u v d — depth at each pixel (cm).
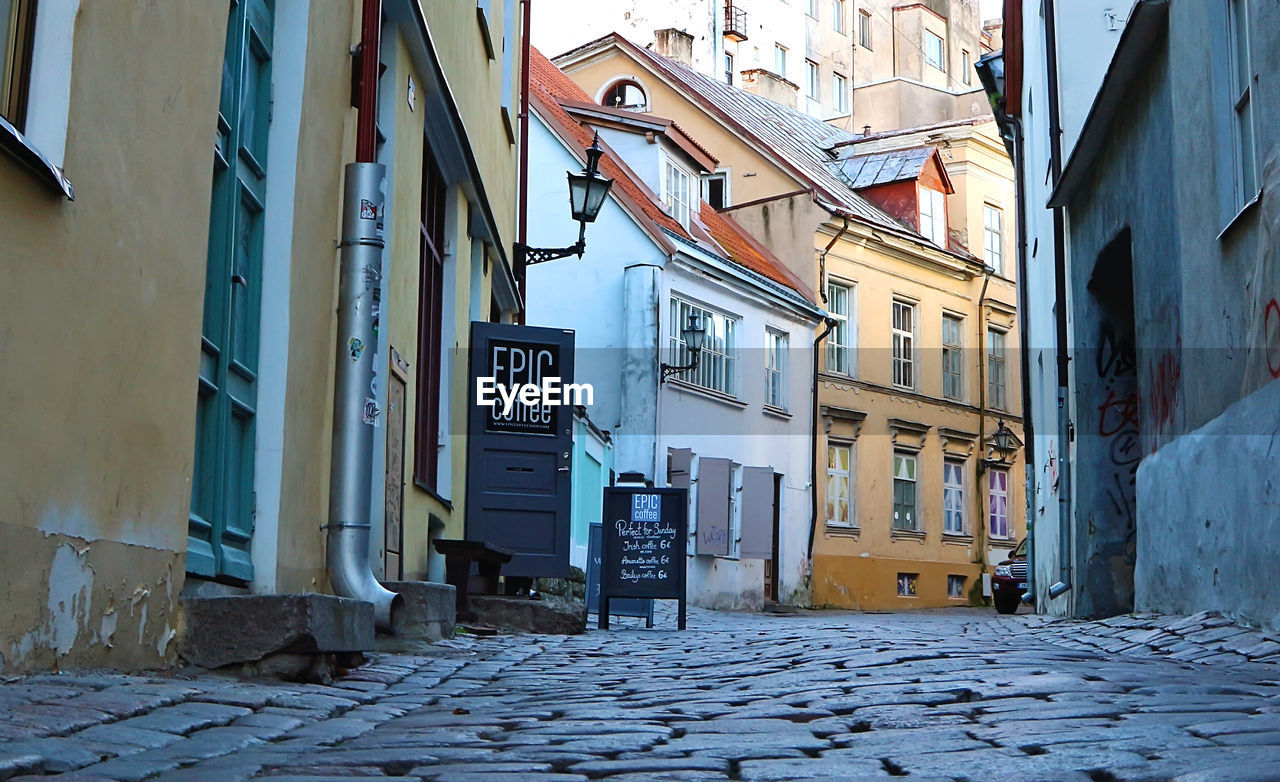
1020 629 1361
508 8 1898
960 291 3716
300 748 438
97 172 517
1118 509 1507
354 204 847
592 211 1684
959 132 3794
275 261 771
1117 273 1483
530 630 1195
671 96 3572
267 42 784
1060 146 1639
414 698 612
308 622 615
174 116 597
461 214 1424
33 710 426
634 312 2655
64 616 500
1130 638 1005
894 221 3628
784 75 5600
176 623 608
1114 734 450
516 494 1434
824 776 384
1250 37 912
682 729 495
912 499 3541
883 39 6044
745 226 3394
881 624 1702
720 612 2527
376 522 988
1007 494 3844
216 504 690
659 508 1395
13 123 471
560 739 464
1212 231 1000
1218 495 1002
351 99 904
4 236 449
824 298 3288
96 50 514
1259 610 902
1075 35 1639
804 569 3150
